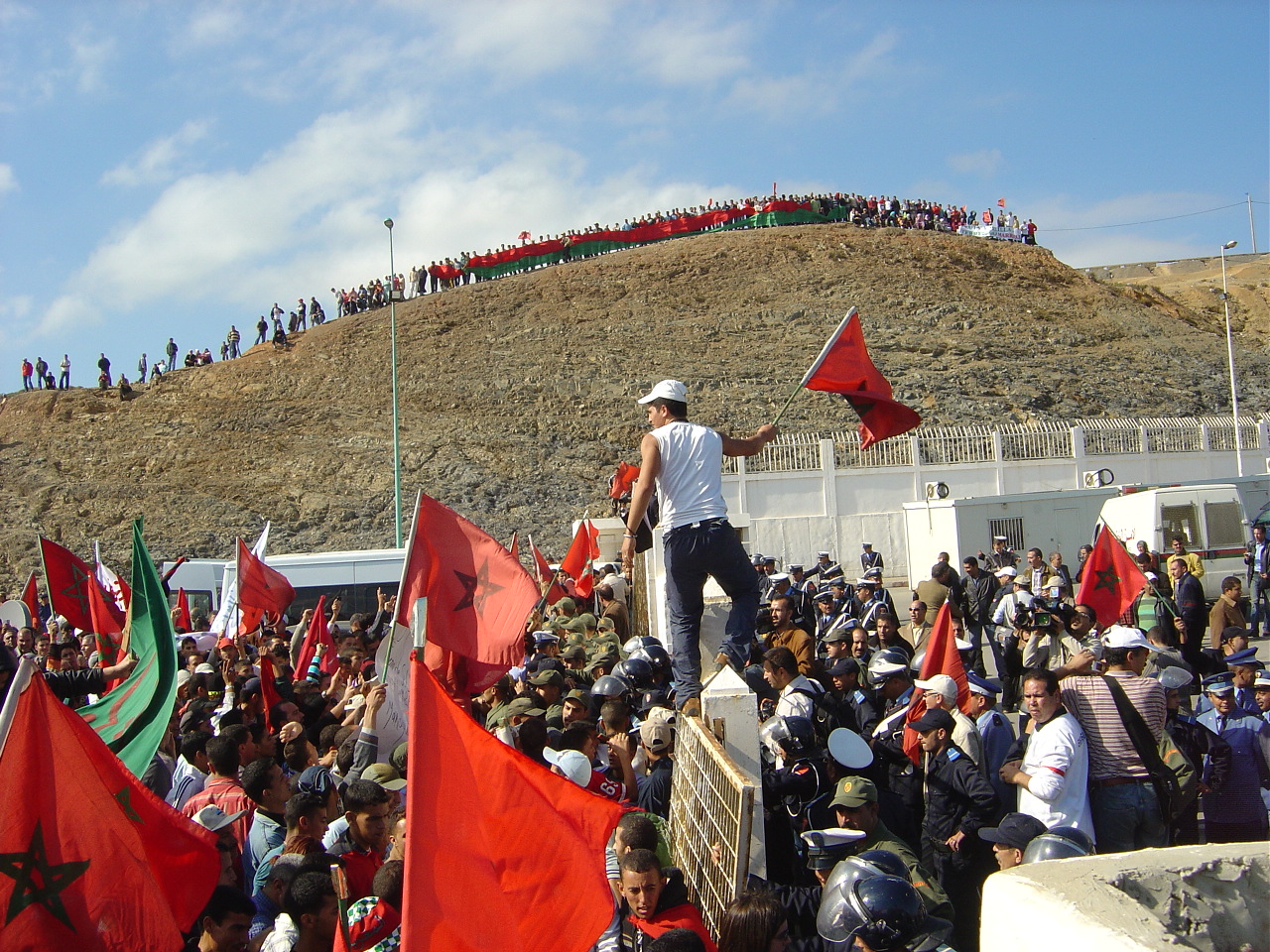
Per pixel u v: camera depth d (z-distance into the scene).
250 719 8.89
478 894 3.91
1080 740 6.27
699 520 5.87
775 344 65.31
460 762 4.01
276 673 10.97
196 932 5.12
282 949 4.81
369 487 50.22
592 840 4.04
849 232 79.38
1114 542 11.49
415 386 60.19
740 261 74.69
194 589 25.47
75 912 4.01
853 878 3.96
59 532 47.16
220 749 6.56
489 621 6.69
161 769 7.43
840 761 5.71
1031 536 25.48
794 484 31.33
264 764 6.21
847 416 55.66
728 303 70.31
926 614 14.59
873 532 31.70
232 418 56.94
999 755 7.83
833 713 7.12
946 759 6.30
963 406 55.56
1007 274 76.25
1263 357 67.75
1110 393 59.09
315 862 5.07
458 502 48.59
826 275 72.62
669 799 6.55
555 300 70.25
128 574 44.56
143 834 4.25
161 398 59.88
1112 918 2.27
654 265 74.00
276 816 6.18
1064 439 33.72
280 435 55.28
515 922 3.92
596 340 65.44
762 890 4.44
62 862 4.02
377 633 15.00
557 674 8.41
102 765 4.19
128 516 48.44
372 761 6.77
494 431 54.91
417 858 3.87
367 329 67.00
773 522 31.05
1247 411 58.59
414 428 55.44
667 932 4.02
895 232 80.38
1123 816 6.46
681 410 6.17
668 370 61.44
